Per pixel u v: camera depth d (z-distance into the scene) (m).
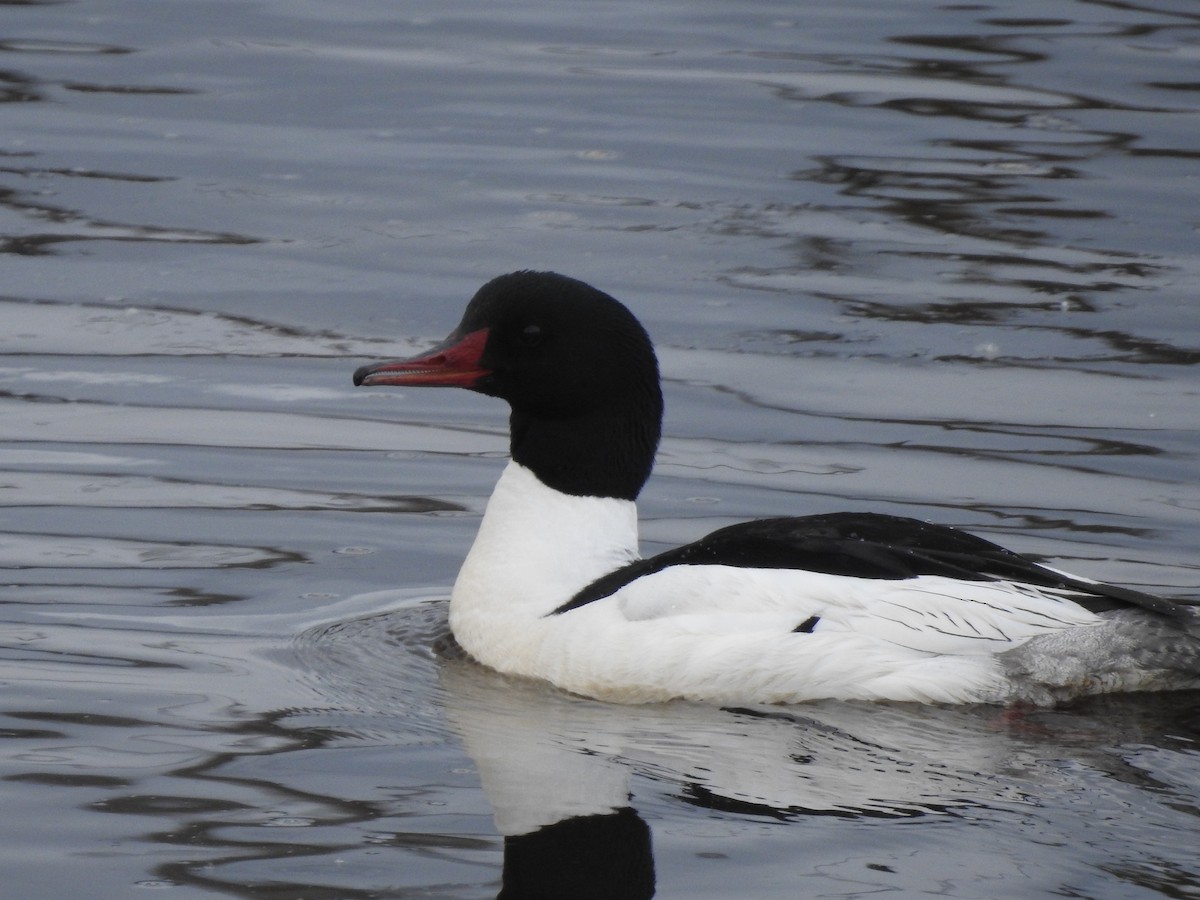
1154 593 11.12
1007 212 18.38
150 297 16.28
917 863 7.74
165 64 22.39
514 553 10.44
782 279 16.77
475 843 7.92
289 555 11.77
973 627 9.57
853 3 25.42
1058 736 9.12
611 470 10.62
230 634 10.55
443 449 13.66
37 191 18.52
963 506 12.58
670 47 23.45
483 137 20.25
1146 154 19.81
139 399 14.34
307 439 13.73
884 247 17.53
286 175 19.11
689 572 9.95
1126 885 7.54
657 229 17.84
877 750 8.98
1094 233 17.88
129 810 8.15
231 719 9.30
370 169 19.31
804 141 20.19
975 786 8.55
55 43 23.06
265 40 23.45
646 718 9.48
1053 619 9.55
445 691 9.86
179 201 18.38
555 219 18.00
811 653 9.57
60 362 14.97
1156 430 13.87
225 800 8.30
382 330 15.66
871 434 13.84
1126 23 24.30
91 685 9.68
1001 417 14.16
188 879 7.54
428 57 22.89
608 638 9.80
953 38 23.70
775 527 10.25
